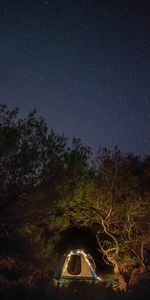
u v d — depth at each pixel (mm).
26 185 15711
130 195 22891
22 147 15492
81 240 29734
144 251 23500
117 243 22391
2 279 15453
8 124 15539
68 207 21484
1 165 15344
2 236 16328
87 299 9781
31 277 16047
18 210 15898
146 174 26062
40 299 9531
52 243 18984
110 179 23141
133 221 22703
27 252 16969
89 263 17906
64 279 16891
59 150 16219
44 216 17328
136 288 10609
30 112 15844
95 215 23109
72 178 17672
